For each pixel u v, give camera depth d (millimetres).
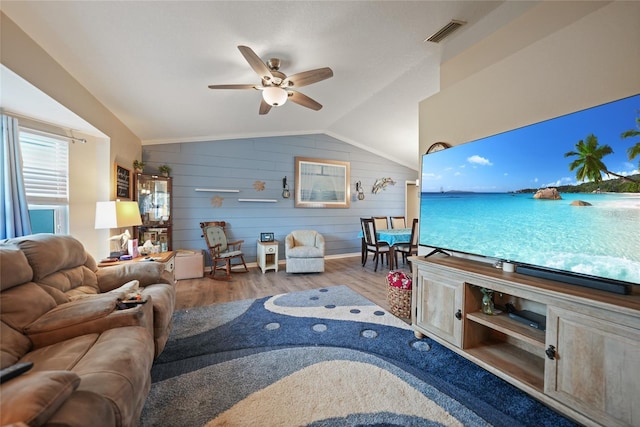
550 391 1381
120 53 2070
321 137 5652
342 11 1951
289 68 2695
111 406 937
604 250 1329
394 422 1371
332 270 4762
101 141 3041
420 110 2746
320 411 1445
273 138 5191
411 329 2430
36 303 1396
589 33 1562
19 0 1481
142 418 1385
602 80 1508
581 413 1264
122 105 2963
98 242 3059
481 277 1721
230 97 3184
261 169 5098
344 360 1935
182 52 2160
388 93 3654
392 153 6344
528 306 1902
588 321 1242
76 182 2828
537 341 1469
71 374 888
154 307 1824
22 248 1496
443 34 2312
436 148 2523
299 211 5473
